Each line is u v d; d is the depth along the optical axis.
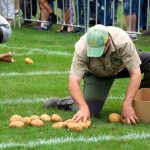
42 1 26.48
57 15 26.38
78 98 11.14
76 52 11.24
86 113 11.10
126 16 23.58
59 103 12.73
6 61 18.30
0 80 15.90
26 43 22.62
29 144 10.07
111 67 11.54
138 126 11.23
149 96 12.23
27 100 13.60
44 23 26.62
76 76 11.23
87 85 12.34
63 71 17.36
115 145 10.10
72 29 25.94
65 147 9.88
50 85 15.38
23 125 11.00
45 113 12.37
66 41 23.42
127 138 10.52
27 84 15.42
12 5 27.20
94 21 25.69
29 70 17.39
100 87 12.27
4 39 17.47
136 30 24.47
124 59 11.23
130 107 11.36
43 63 18.53
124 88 15.37
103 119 11.93
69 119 11.52
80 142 10.20
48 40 23.53
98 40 10.73
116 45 11.09
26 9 27.38
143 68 12.36
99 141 10.30
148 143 10.28
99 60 11.32
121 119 11.53
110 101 13.74
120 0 29.70
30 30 26.45
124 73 12.15
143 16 25.84
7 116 12.04
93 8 25.50
